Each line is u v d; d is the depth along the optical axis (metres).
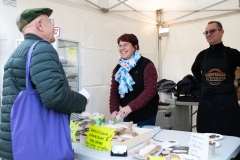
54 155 0.97
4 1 1.95
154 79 1.82
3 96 1.06
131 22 3.30
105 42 2.88
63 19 2.38
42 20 1.08
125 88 1.88
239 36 3.19
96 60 2.76
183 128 3.41
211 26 2.13
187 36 3.65
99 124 1.58
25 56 1.00
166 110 2.96
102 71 2.85
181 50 3.73
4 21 1.95
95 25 2.74
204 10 3.33
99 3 2.76
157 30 3.85
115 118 1.68
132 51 1.91
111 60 2.97
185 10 3.46
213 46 2.20
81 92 1.28
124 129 1.39
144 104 1.73
